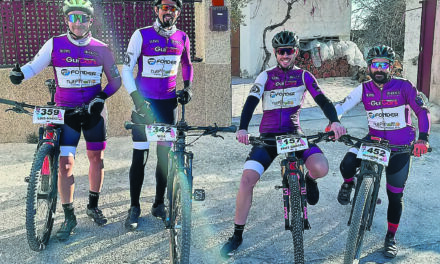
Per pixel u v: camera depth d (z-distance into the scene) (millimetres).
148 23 6395
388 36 12062
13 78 3170
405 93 3201
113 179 4844
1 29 6012
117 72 3539
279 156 5574
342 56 14664
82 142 6348
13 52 6141
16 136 6289
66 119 3369
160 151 3662
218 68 6582
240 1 12930
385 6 12008
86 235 3539
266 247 3387
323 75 14562
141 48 3518
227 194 4422
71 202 3496
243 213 3225
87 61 3398
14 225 3719
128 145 6156
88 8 3271
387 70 3127
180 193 2764
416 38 8109
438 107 7352
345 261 2814
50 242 3418
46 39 6148
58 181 3439
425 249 3344
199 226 3729
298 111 3244
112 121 6566
